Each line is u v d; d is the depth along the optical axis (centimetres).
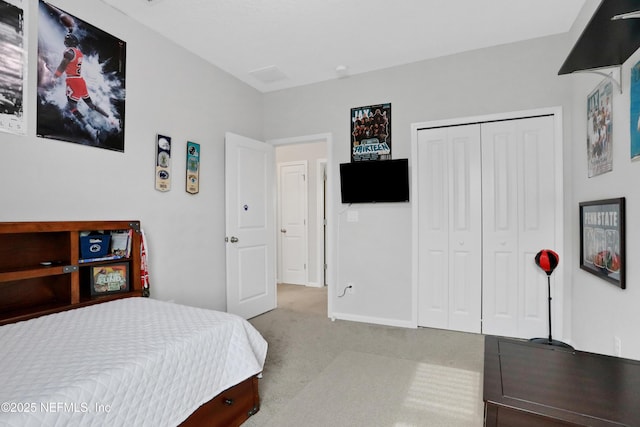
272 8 237
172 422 133
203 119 312
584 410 88
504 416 91
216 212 327
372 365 241
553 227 278
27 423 91
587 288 233
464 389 207
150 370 127
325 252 533
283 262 557
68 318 173
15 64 181
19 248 193
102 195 226
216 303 323
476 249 302
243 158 351
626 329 173
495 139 295
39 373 114
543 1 230
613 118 188
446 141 312
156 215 265
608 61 173
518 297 289
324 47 294
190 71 298
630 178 168
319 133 368
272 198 396
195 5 232
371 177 334
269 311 385
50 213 198
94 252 218
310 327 328
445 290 314
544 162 280
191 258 296
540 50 279
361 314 346
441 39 282
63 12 203
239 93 360
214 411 156
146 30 258
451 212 310
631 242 167
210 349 156
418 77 321
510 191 290
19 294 194
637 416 86
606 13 129
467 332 306
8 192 180
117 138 236
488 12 243
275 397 199
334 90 360
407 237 327
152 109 262
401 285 330
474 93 301
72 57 208
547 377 106
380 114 338
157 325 163
